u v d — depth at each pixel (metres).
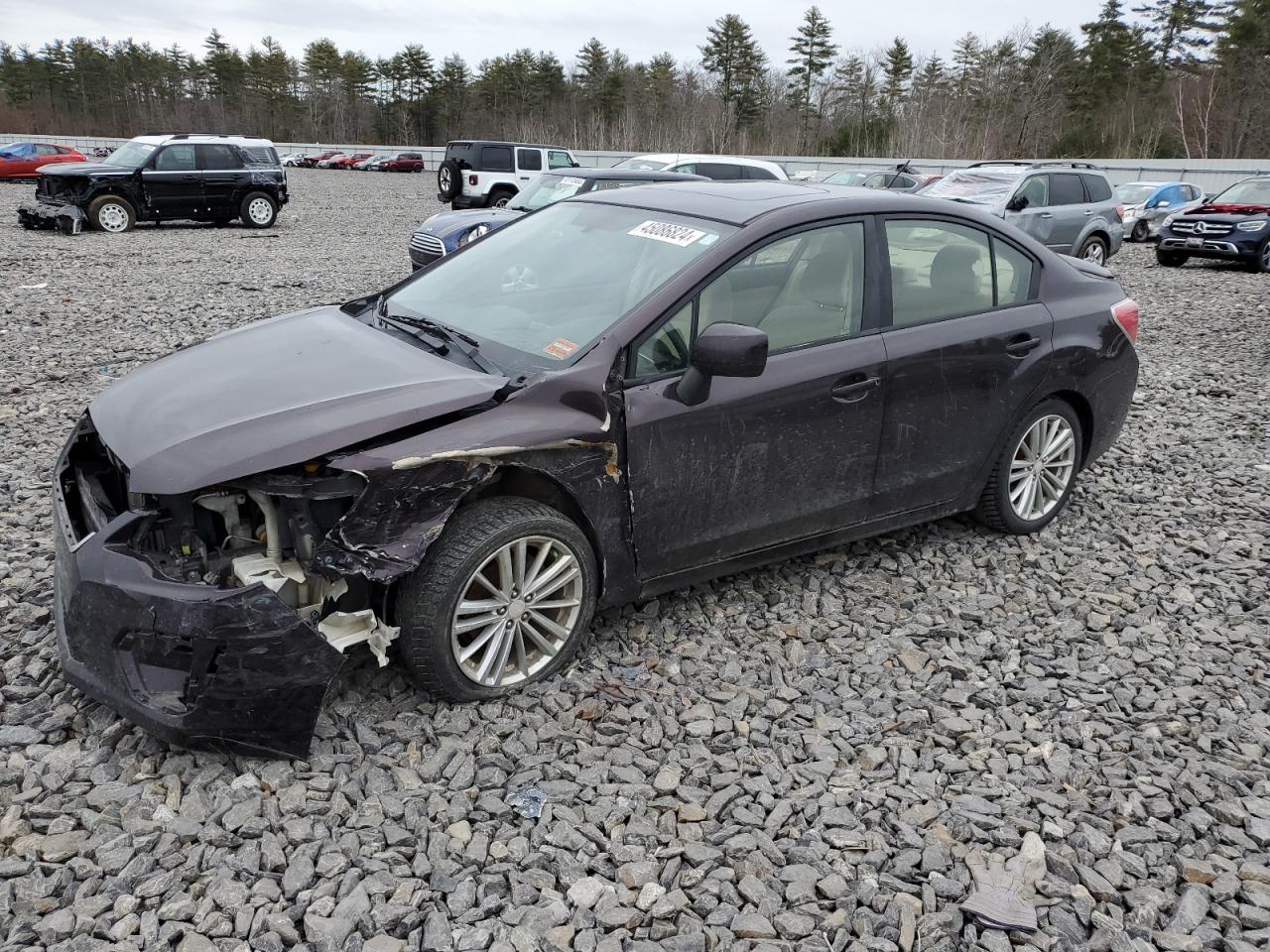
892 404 3.94
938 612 4.09
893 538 4.76
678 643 3.73
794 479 3.77
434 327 3.66
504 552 3.09
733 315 3.55
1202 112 61.78
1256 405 7.62
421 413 2.97
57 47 96.75
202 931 2.30
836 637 3.85
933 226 4.16
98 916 2.32
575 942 2.33
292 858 2.54
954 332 4.11
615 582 3.49
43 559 4.10
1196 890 2.59
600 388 3.23
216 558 3.01
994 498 4.61
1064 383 4.54
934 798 2.93
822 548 4.09
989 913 2.48
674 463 3.42
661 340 3.38
